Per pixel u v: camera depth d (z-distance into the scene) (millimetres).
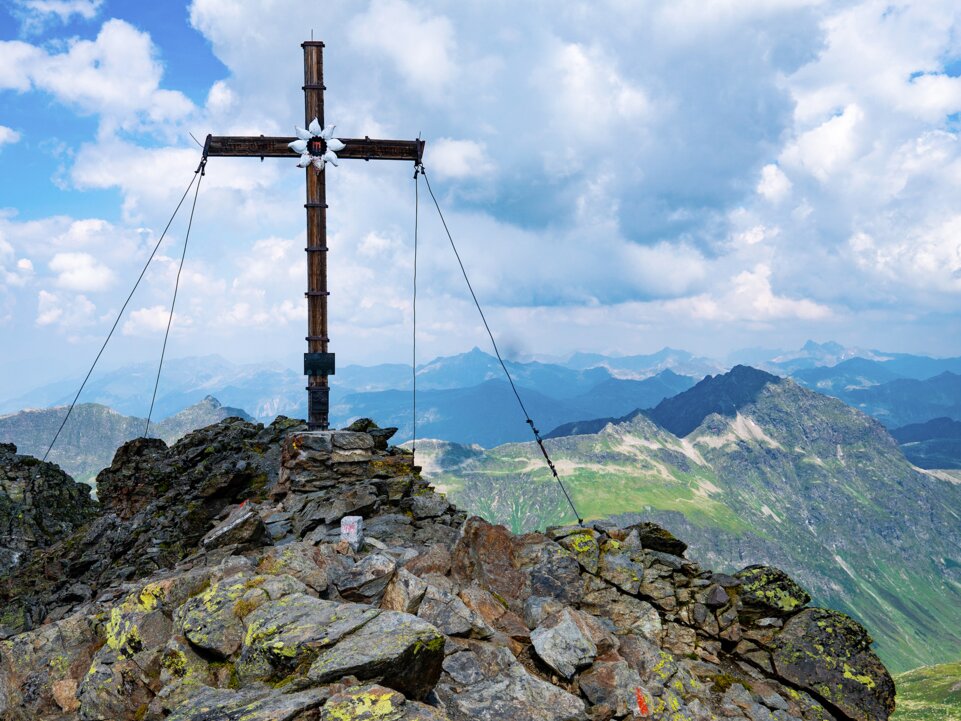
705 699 16906
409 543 22031
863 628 19062
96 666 14719
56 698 14758
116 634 15188
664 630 19312
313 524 24375
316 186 31359
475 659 15094
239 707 11047
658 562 21031
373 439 30672
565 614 17297
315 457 27672
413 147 31922
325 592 16062
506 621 17344
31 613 27984
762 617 19734
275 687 11953
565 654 16172
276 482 30625
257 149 31125
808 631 19109
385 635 12602
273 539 23359
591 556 20453
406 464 29688
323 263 31703
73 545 31969
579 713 14328
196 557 21344
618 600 19719
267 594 14945
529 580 19594
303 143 30688
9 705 14664
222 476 31938
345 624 13047
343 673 11703
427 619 16125
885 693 17969
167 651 14242
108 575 29594
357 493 25297
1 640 16594
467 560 19547
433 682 13023
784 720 16922
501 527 20734
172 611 15789
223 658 13805
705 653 18922
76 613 17750
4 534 41969
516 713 13703
